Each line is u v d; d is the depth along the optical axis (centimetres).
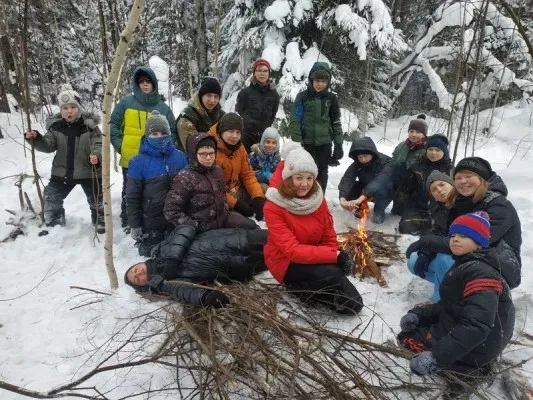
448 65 1027
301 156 276
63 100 391
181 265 297
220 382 198
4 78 854
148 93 417
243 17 833
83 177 406
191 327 230
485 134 901
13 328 267
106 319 271
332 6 845
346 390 196
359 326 271
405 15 1090
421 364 206
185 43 828
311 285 286
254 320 238
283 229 284
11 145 647
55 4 706
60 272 339
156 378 221
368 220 453
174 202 326
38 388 215
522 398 205
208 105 417
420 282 319
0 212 459
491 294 198
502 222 259
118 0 601
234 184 423
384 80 1022
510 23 769
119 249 376
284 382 200
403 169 438
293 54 814
